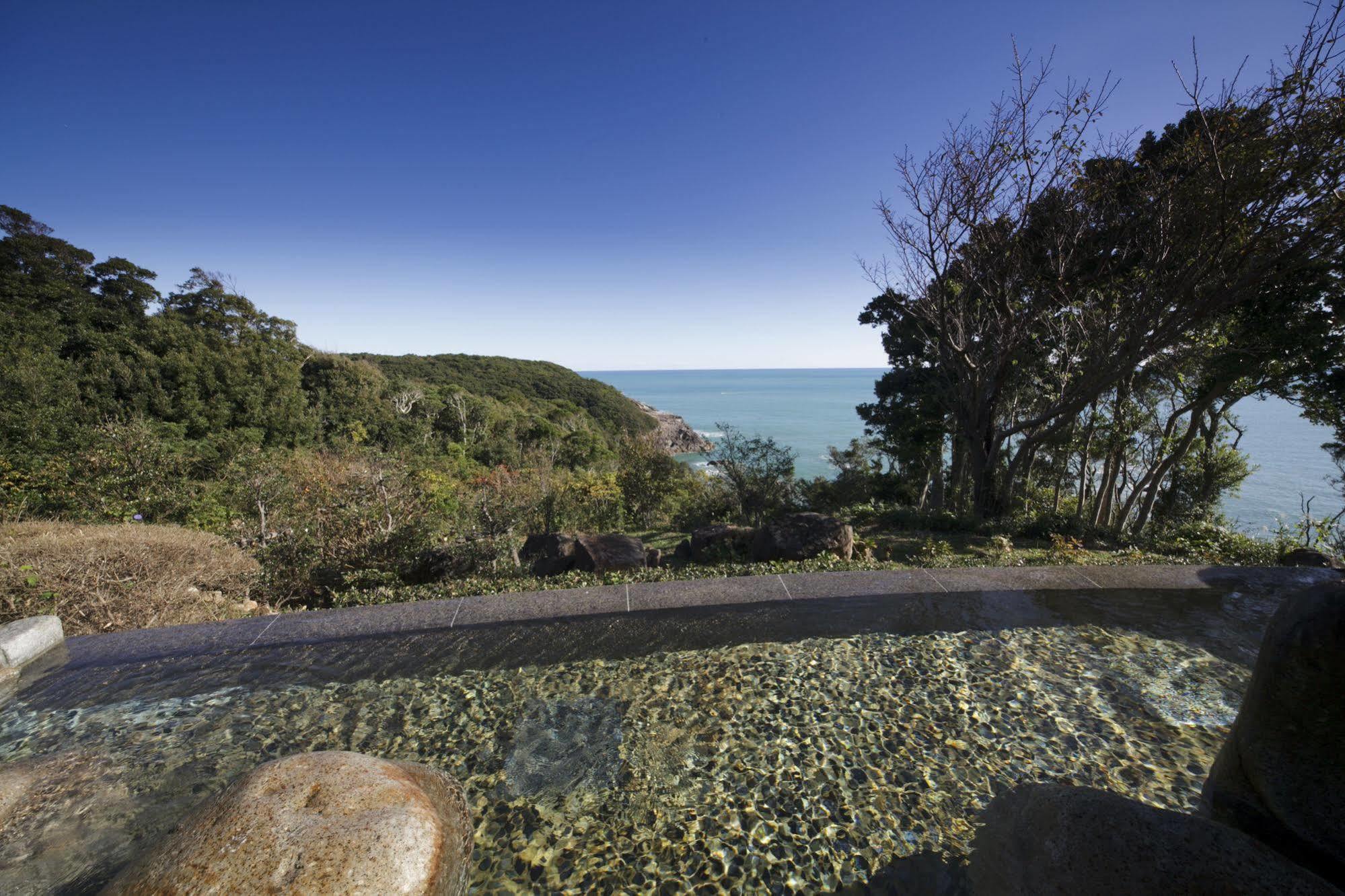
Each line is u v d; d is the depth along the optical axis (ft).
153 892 5.09
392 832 5.75
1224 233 24.30
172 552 16.34
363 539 20.95
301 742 9.93
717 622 13.92
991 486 37.11
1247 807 5.60
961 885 6.65
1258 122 23.77
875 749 9.43
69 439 37.11
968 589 15.07
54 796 8.45
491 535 22.97
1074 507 58.95
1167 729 9.82
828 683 11.45
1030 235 33.76
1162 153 32.37
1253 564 19.74
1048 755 9.16
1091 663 12.00
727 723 10.23
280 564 19.80
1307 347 30.30
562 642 13.15
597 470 55.83
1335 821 4.82
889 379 56.95
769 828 7.81
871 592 14.74
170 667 12.15
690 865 7.25
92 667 12.03
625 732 10.06
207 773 9.11
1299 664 5.02
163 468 26.30
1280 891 4.64
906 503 58.59
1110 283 31.09
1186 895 4.82
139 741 9.95
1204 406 39.73
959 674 11.67
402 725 10.37
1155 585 15.24
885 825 7.79
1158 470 45.01
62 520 21.76
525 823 7.97
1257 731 5.42
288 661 12.43
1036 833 6.39
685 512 37.81
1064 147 28.96
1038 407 46.01
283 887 5.09
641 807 8.28
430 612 13.92
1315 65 21.76
